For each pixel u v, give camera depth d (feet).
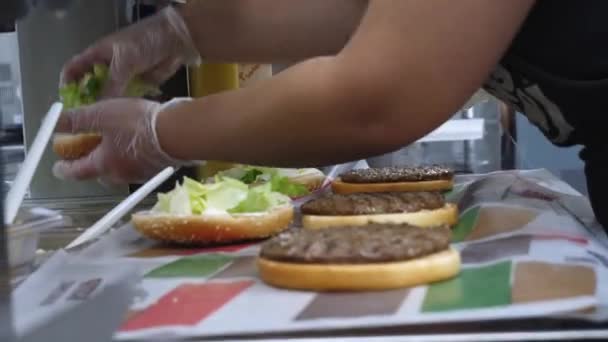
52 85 4.03
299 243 2.77
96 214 3.76
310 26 4.16
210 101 3.10
